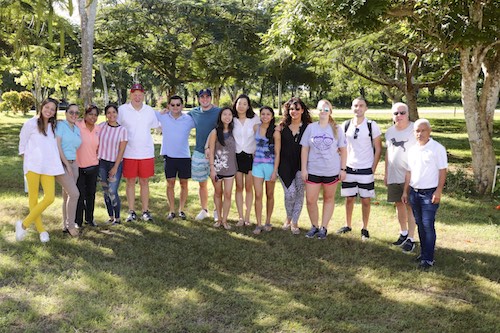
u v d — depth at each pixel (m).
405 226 5.95
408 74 15.49
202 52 22.84
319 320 4.00
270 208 6.50
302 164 6.07
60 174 5.64
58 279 4.62
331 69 19.11
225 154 6.33
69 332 3.68
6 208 7.20
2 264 4.93
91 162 6.19
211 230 6.44
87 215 6.43
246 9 20.58
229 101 41.41
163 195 8.63
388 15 7.97
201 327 3.81
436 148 5.12
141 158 6.50
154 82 40.31
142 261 5.23
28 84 20.09
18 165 11.67
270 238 6.14
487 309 4.27
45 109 5.43
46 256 5.21
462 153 15.38
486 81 9.12
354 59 15.32
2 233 5.93
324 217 6.16
